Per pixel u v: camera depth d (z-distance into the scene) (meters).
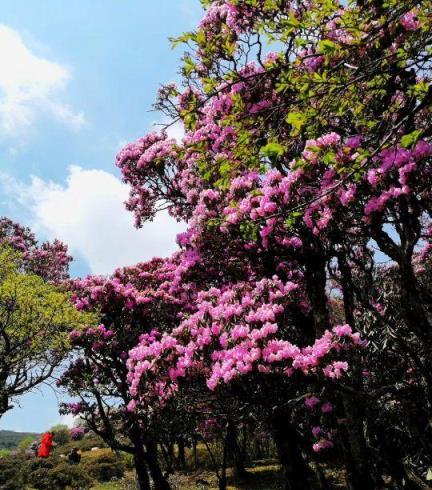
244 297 10.22
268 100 9.70
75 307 17.69
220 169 6.09
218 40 7.41
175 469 27.91
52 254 29.94
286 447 12.38
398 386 8.93
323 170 8.10
